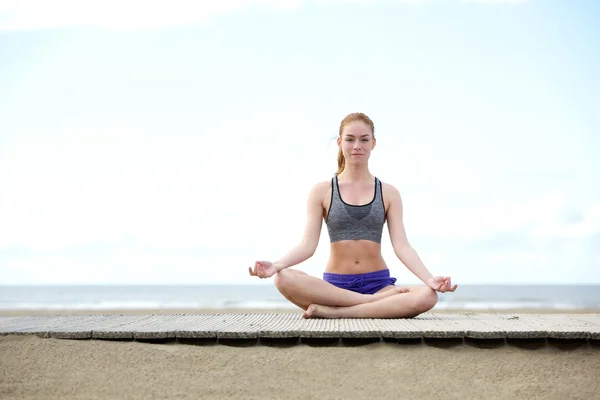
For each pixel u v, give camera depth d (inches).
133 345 156.7
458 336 153.8
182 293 1866.4
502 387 130.8
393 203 223.6
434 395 126.2
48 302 1258.6
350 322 183.5
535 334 153.9
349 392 127.7
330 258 220.8
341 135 227.3
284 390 128.7
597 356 151.6
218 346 156.6
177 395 125.2
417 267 211.3
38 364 143.9
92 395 124.8
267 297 1493.6
